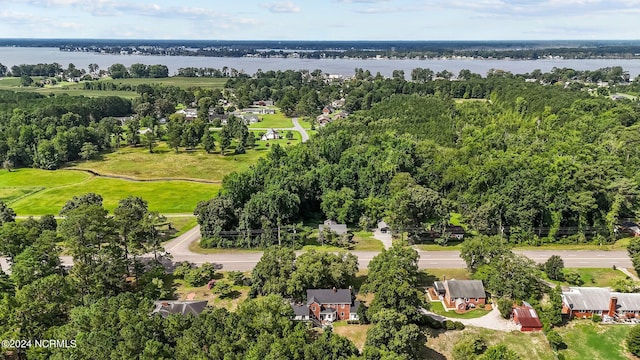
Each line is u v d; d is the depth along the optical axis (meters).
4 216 119.44
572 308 85.19
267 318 67.38
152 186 167.62
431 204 115.12
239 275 96.19
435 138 189.12
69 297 74.38
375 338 69.00
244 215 116.62
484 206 116.25
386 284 79.62
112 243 91.00
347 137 183.12
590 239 116.50
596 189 115.69
